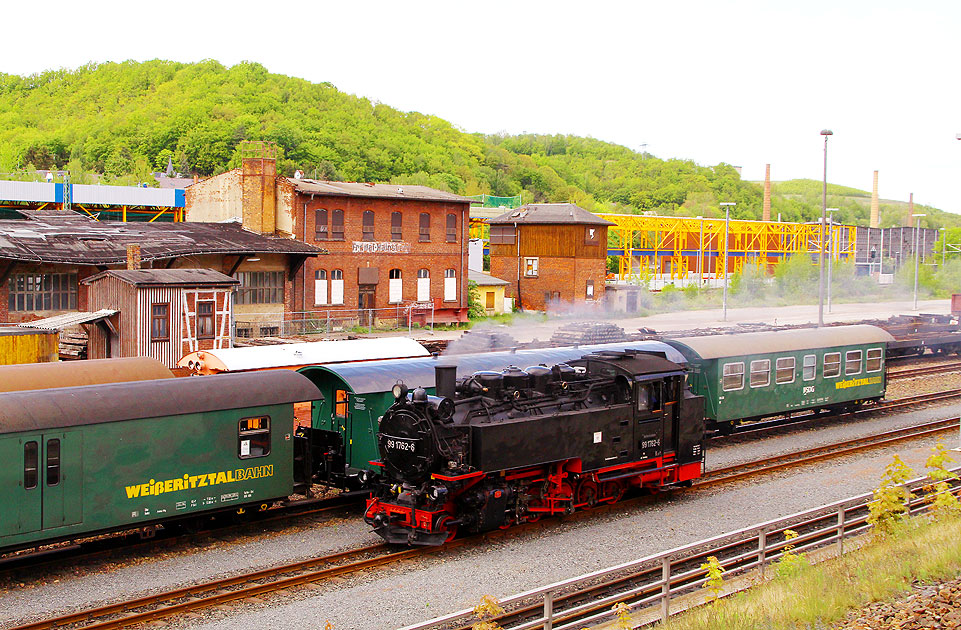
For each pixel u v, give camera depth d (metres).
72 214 44.03
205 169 113.69
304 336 40.69
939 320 47.53
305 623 12.56
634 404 18.91
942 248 105.44
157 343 30.62
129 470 15.30
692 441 20.36
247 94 133.88
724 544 16.12
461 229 54.69
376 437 19.02
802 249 97.12
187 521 16.52
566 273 62.47
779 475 21.94
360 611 13.02
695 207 165.38
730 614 11.12
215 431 16.47
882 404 31.59
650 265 94.44
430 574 14.71
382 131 140.00
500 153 164.00
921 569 12.50
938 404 32.81
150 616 12.60
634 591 11.59
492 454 16.12
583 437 17.81
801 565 12.70
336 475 19.58
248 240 43.12
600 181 190.12
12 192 50.81
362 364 20.23
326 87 146.25
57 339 25.86
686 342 25.42
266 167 46.44
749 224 90.31
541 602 13.47
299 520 18.06
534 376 17.61
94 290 31.20
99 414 14.88
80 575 14.49
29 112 151.25
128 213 56.84
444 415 15.91
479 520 16.19
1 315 34.31
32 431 14.03
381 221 50.66
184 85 145.12
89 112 148.00
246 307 43.81
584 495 18.58
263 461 17.27
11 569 14.34
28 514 14.08
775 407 26.80
